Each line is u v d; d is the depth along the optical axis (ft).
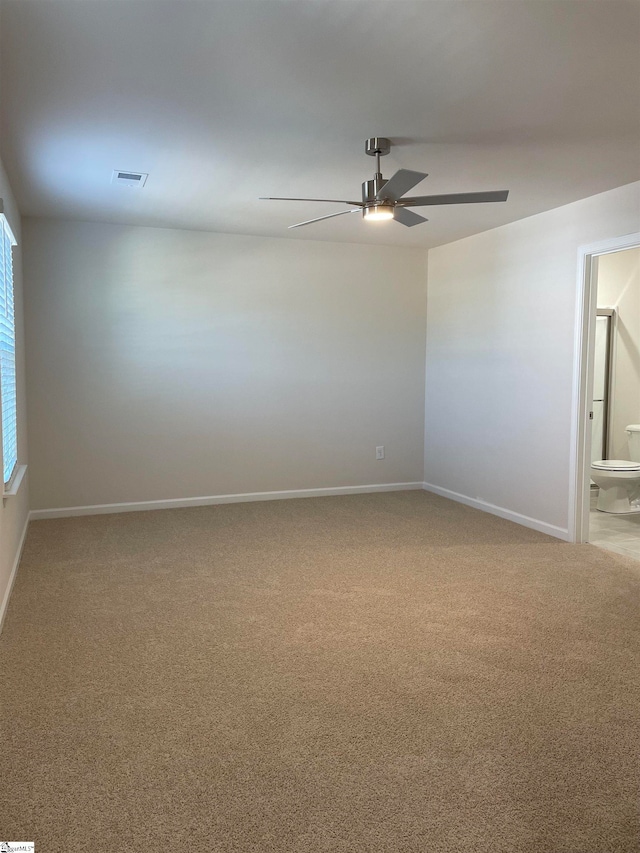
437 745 7.09
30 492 17.06
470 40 7.27
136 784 6.44
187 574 12.79
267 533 15.83
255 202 14.75
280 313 19.25
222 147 10.91
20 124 9.82
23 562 13.47
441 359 20.25
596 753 6.95
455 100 8.97
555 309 15.21
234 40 7.25
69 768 6.68
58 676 8.67
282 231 18.08
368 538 15.38
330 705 7.94
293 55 7.63
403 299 20.70
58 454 17.28
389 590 11.92
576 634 9.98
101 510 17.79
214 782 6.48
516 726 7.48
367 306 20.27
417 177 9.22
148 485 18.24
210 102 9.03
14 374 13.39
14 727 7.44
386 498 19.92
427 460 21.27
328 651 9.43
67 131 10.12
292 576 12.69
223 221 16.81
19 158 11.45
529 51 7.52
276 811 6.06
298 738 7.24
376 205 10.46
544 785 6.43
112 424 17.72
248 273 18.80
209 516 17.52
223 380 18.79
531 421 16.21
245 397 19.08
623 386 19.85
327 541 15.14
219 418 18.84
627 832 5.80
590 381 14.60
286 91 8.65
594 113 9.47
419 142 10.66
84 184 13.21
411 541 15.14
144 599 11.46
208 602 11.33
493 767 6.71
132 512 17.97
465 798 6.23
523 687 8.37
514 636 9.92
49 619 10.56
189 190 13.70
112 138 10.45
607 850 5.58
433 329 20.70
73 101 8.96
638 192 12.86
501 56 7.66
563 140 10.56
